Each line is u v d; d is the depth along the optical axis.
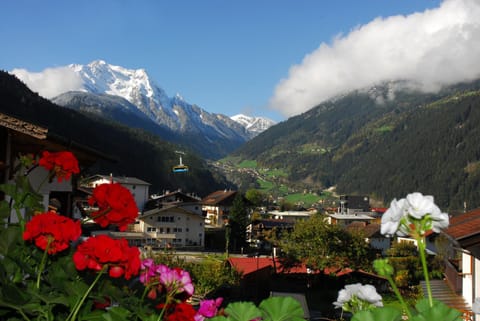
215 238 65.19
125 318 1.79
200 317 1.98
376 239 53.31
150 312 1.91
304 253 35.62
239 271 25.08
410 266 28.95
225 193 85.75
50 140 6.89
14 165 6.35
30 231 1.89
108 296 1.87
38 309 1.72
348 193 182.62
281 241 37.44
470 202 134.50
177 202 75.25
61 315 1.84
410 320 1.37
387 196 163.00
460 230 8.02
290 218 95.38
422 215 1.36
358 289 1.57
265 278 29.12
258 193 112.19
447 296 11.30
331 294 31.14
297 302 1.67
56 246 1.91
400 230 1.40
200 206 76.25
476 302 1.86
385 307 1.43
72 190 9.92
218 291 20.89
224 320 1.68
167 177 111.50
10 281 1.83
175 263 12.56
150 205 78.81
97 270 1.84
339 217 89.31
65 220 1.94
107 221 2.04
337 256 34.97
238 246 60.84
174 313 1.93
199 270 21.00
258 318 1.70
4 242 2.00
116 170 99.12
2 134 6.16
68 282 1.83
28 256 2.03
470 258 9.85
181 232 60.22
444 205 141.12
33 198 2.31
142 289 2.09
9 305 1.66
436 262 28.78
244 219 61.91
